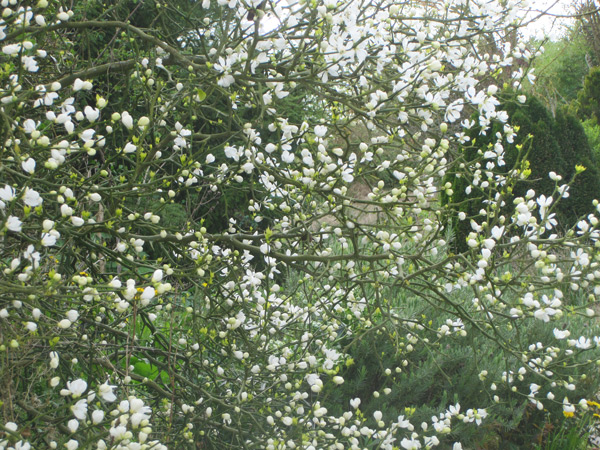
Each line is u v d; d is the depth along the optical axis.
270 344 2.81
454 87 2.69
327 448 2.33
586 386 3.54
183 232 2.37
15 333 1.59
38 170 2.06
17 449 1.34
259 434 2.43
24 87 2.59
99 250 2.14
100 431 1.82
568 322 3.65
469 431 3.06
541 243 2.17
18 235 1.85
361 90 2.49
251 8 2.00
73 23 2.12
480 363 3.25
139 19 5.32
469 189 2.52
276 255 2.34
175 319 3.16
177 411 2.52
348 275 2.34
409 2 2.78
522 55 2.92
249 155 2.29
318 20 2.16
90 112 1.70
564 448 3.36
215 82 2.25
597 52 14.35
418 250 2.30
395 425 2.33
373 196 2.23
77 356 2.26
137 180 2.47
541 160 6.96
